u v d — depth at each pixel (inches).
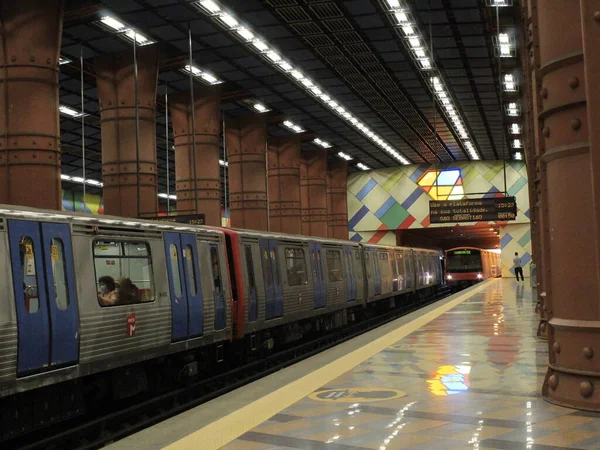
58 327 291.1
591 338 233.5
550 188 247.0
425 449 193.6
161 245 386.6
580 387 236.7
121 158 888.9
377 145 1689.2
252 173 1316.4
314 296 656.4
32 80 621.3
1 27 621.6
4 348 261.3
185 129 1105.4
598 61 223.0
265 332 569.6
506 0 820.6
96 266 323.6
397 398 267.0
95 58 919.0
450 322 589.3
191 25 853.8
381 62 1057.5
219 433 217.9
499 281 1659.7
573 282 237.1
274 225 1544.0
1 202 612.4
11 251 271.7
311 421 232.2
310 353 581.6
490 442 198.2
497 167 1913.1
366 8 844.0
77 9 793.6
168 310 383.6
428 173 1959.9
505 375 311.0
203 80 1067.3
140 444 217.2
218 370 517.0
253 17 852.0
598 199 223.9
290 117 1368.1
